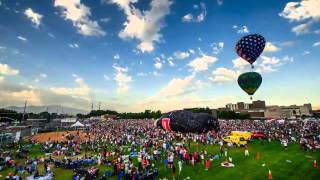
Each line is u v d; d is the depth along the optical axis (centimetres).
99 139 4769
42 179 2114
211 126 2886
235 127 6275
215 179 2012
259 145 3678
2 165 2781
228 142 3731
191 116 2975
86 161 2756
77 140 4997
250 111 16262
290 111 15188
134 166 2386
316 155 2781
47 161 2955
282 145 3591
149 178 2069
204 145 3831
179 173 2248
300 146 3319
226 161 2578
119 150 3472
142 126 7444
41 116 16588
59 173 2452
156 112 16012
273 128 5709
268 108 15238
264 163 2475
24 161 3127
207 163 2347
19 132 4994
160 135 4881
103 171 2450
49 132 7450
